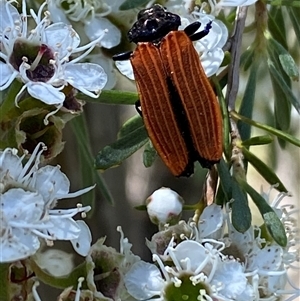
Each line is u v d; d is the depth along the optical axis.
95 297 0.15
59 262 0.15
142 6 0.17
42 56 0.16
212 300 0.16
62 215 0.15
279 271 0.16
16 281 0.15
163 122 0.16
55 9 0.17
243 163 0.17
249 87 0.18
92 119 0.25
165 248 0.16
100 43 0.17
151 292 0.16
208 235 0.16
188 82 0.16
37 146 0.15
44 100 0.15
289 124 0.18
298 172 0.25
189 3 0.17
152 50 0.16
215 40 0.17
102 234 0.27
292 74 0.17
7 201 0.15
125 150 0.16
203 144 0.16
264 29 0.18
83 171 0.19
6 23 0.16
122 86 0.20
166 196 0.16
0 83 0.15
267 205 0.16
